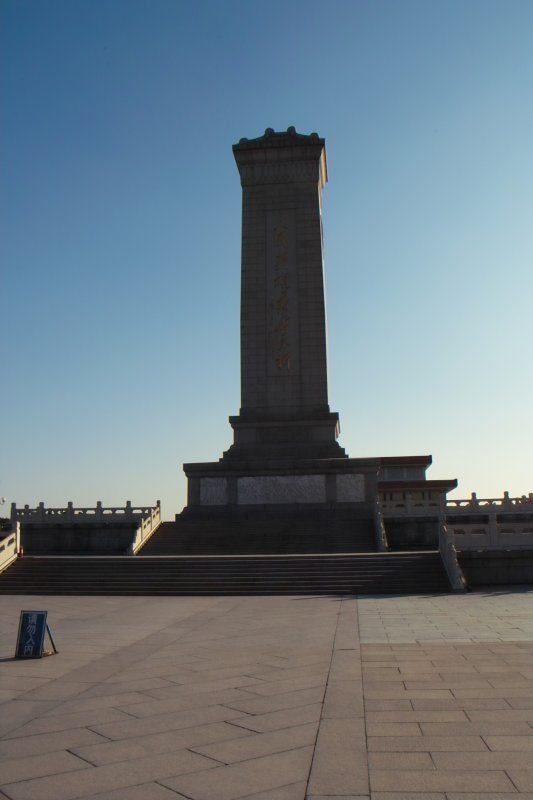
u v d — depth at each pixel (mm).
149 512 53938
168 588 34219
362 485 60812
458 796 8148
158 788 8594
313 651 17750
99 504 55219
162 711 12227
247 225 69250
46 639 20562
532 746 9805
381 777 8781
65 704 12867
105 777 9000
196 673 15453
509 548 36562
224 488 62156
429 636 19656
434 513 52562
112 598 32688
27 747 10305
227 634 21062
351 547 47719
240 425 65438
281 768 9203
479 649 17406
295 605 28562
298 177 69750
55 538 53562
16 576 37250
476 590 32781
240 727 11109
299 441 64688
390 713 11648
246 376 66625
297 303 67438
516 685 13414
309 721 11344
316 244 68438
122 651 18422
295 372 66312
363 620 23344
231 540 49969
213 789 8523
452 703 12180
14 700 13250
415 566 35188
